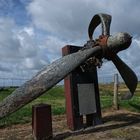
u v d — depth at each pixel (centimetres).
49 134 360
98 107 436
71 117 412
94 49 363
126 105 584
